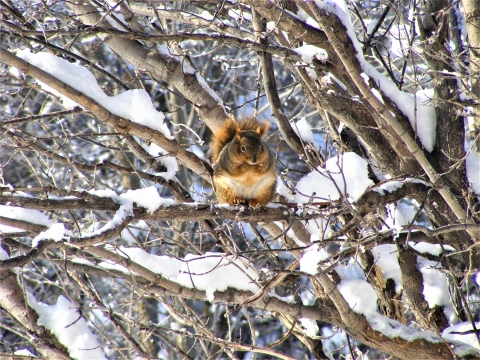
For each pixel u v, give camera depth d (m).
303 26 8.80
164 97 21.16
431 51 9.03
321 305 8.61
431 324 9.84
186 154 9.24
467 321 9.81
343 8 9.18
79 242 6.43
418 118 9.20
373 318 8.44
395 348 8.40
